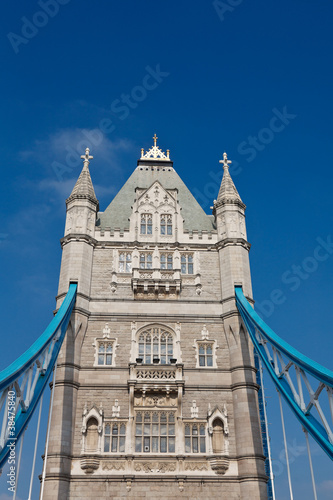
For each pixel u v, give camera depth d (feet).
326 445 93.71
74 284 150.41
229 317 149.48
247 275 158.30
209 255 163.32
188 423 135.85
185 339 147.84
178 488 127.13
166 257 162.61
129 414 135.44
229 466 129.90
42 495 115.85
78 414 134.62
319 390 97.35
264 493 125.08
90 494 124.77
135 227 166.81
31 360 98.68
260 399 167.22
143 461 130.00
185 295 155.33
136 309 151.33
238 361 142.10
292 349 109.50
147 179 191.72
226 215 168.66
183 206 181.88
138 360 141.49
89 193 170.81
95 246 161.38
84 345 144.66
